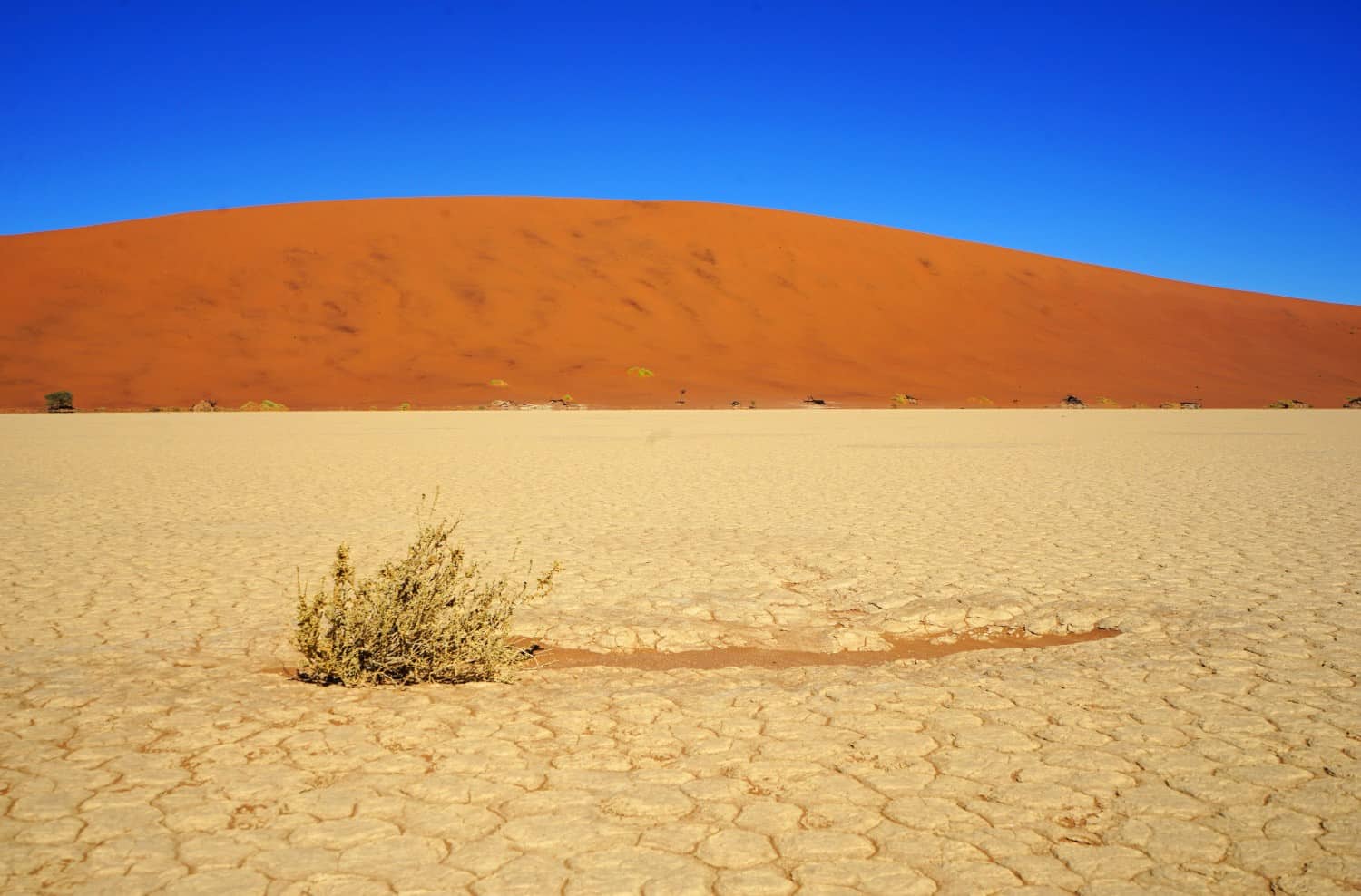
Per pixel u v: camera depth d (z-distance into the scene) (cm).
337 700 509
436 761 424
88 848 342
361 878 321
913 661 595
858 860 335
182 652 599
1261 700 500
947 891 314
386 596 548
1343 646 600
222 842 346
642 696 520
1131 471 1797
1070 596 752
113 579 816
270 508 1272
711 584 799
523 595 655
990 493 1430
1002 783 399
